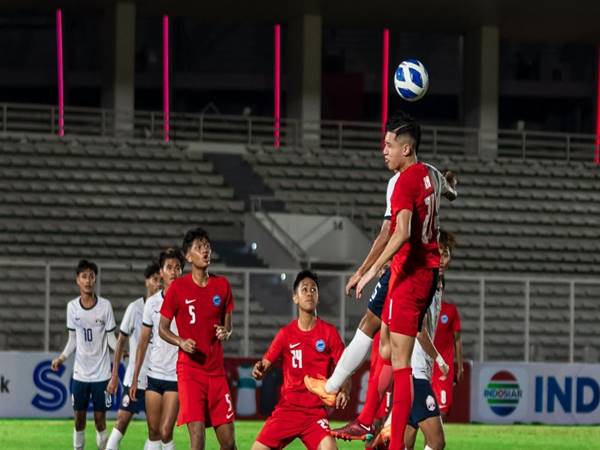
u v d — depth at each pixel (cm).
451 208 5378
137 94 7012
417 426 1652
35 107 5266
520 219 5394
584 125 7369
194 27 6938
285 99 7038
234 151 5475
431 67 7162
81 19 6912
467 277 3747
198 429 1636
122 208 5056
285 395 1612
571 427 3600
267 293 3903
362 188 5378
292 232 4916
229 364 3512
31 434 2891
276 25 6294
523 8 6016
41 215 4931
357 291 1344
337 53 6969
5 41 6869
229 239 5044
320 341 1609
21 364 3409
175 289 1650
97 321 2295
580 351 4450
